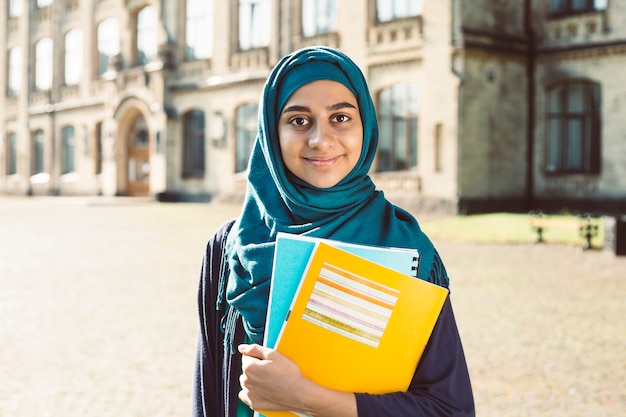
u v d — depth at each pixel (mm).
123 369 6492
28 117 44875
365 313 1597
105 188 38719
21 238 18531
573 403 5512
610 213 22219
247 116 31562
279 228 1799
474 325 8078
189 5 34094
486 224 19000
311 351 1598
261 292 1742
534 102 24109
